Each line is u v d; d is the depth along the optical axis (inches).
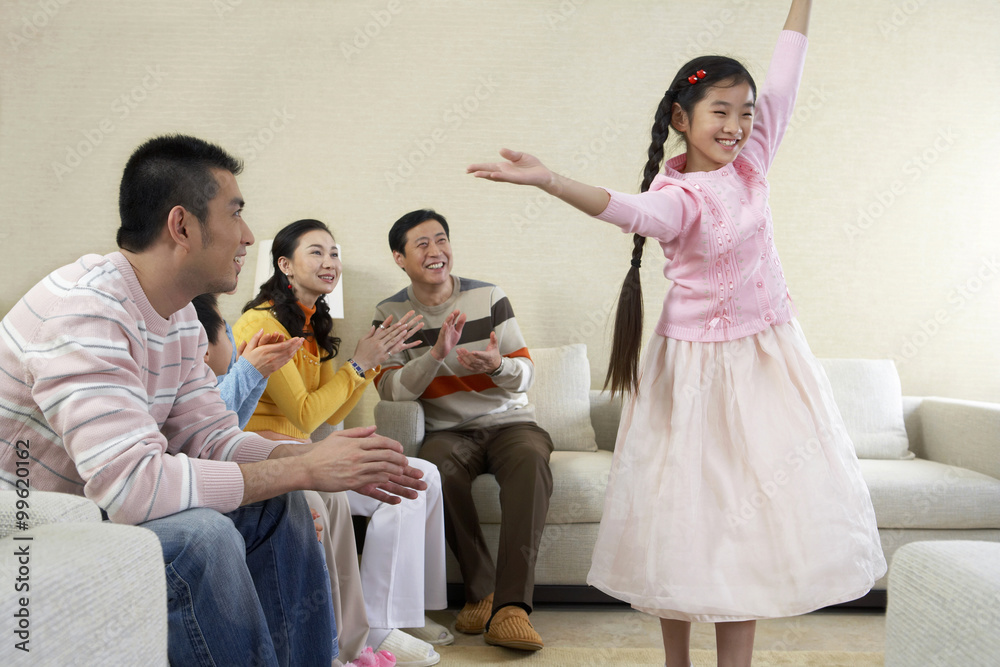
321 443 44.3
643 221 51.9
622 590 53.7
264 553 46.6
